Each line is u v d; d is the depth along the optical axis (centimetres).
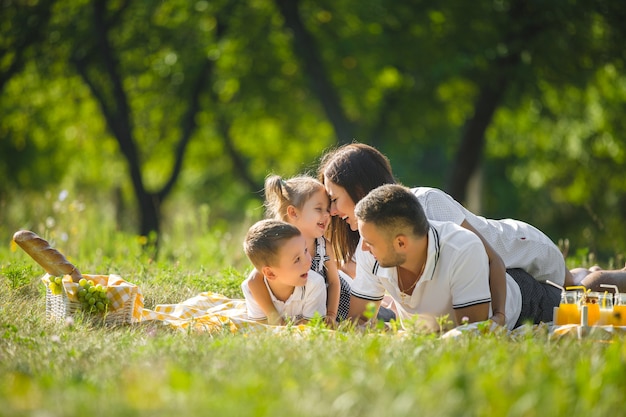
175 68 2169
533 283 650
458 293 567
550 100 2277
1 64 2106
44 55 2114
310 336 507
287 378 377
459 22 1923
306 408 325
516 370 387
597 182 2812
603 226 1284
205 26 2172
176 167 2292
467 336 483
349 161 656
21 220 1488
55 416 320
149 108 2352
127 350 484
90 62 2139
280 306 670
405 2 1967
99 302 625
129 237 1386
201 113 2430
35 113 2427
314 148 2934
